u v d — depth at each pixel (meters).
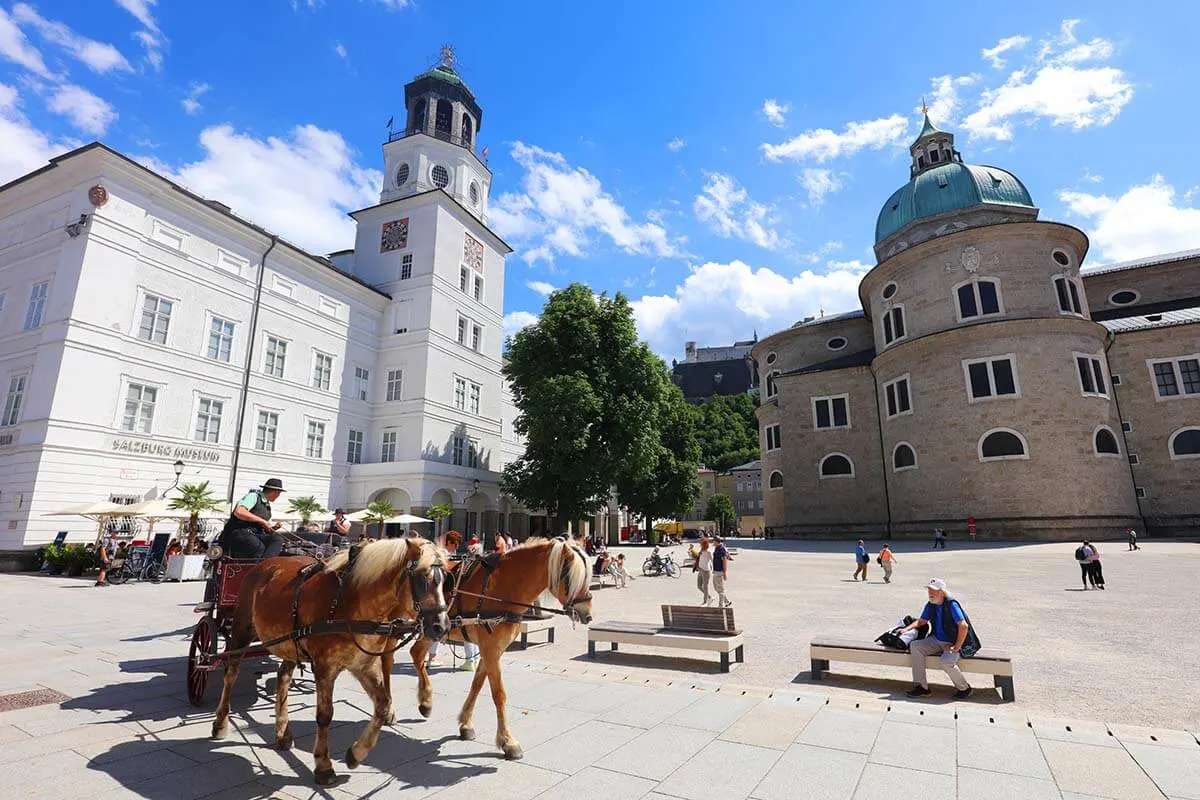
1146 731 6.30
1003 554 28.38
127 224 28.22
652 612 16.20
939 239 40.72
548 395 32.06
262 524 8.09
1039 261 38.50
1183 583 18.03
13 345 27.48
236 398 32.59
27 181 28.92
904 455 41.31
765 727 6.67
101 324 26.81
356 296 40.84
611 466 32.56
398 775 5.38
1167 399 38.78
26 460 24.81
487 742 6.25
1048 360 35.84
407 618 5.72
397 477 37.69
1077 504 33.94
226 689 6.25
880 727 6.64
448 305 43.12
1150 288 46.72
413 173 45.59
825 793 5.01
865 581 22.05
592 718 7.04
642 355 35.59
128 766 5.46
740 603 17.23
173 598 17.48
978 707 7.37
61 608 15.03
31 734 6.18
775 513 55.06
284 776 5.33
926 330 41.31
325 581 5.71
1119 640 11.09
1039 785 5.12
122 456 27.17
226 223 32.78
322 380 37.94
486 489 43.22
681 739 6.32
